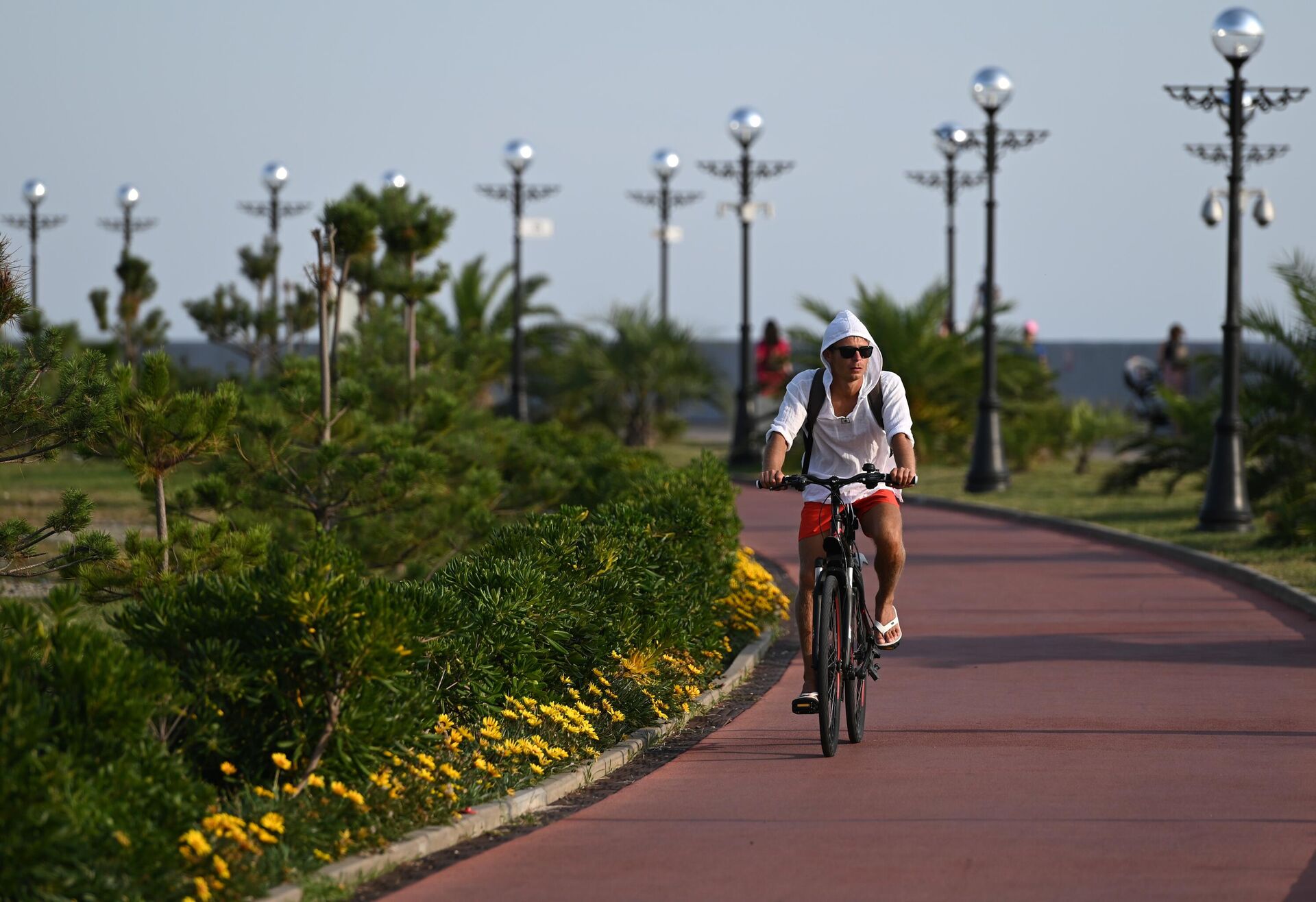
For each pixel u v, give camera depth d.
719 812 20.95
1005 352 104.62
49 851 14.23
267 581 19.77
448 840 19.27
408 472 36.41
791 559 55.47
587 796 22.14
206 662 18.44
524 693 24.02
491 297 126.94
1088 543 59.47
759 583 39.03
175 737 18.56
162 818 15.87
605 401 120.38
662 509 32.81
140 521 60.56
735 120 98.56
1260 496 63.34
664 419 122.31
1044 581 48.00
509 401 120.56
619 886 17.50
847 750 24.97
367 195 51.66
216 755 18.88
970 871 17.89
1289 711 27.83
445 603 22.97
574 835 19.83
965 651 35.00
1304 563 48.19
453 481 43.16
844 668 24.59
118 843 14.93
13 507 65.19
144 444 26.59
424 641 22.22
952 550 57.03
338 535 36.59
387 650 18.89
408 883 17.70
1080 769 23.25
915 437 101.81
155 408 26.41
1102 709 28.17
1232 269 59.00
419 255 51.59
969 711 28.11
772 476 24.17
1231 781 22.39
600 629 27.09
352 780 19.14
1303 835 19.34
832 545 23.92
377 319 59.56
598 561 28.03
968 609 42.00
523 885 17.58
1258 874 17.67
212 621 19.22
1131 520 65.00
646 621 28.30
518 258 105.19
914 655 34.50
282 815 17.81
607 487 50.75
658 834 19.78
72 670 15.77
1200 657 34.00
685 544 32.00
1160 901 16.70
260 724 19.20
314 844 17.72
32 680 15.91
